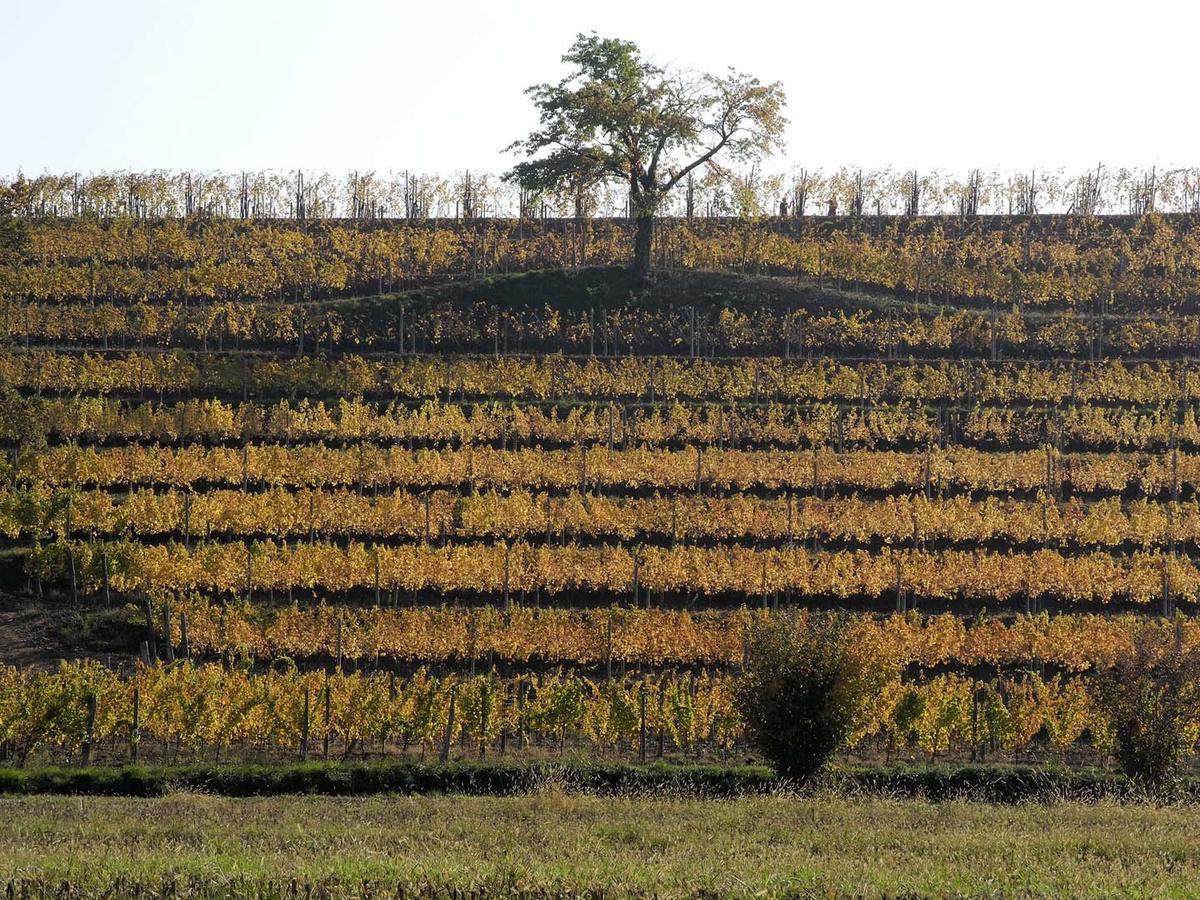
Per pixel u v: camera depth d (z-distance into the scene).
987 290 168.38
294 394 143.00
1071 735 89.44
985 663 102.44
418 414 136.38
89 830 52.47
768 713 72.06
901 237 188.50
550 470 127.25
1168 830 53.09
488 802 62.66
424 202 198.62
